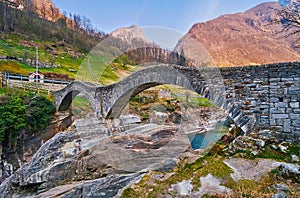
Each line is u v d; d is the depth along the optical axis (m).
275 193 4.02
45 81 25.09
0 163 13.55
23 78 23.92
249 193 4.07
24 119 15.09
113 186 6.20
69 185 7.42
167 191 4.59
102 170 7.28
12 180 9.52
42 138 15.84
